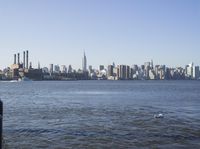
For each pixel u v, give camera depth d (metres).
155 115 53.38
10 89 192.12
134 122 45.19
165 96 118.06
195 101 91.19
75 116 53.00
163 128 39.47
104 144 30.31
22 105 77.44
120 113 57.72
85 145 29.89
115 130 38.03
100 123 44.25
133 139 32.56
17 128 39.41
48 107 71.56
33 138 32.94
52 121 46.34
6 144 29.58
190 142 31.17
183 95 124.44
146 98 106.00
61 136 34.12
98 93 143.25
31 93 143.38
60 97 113.12
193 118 49.75
